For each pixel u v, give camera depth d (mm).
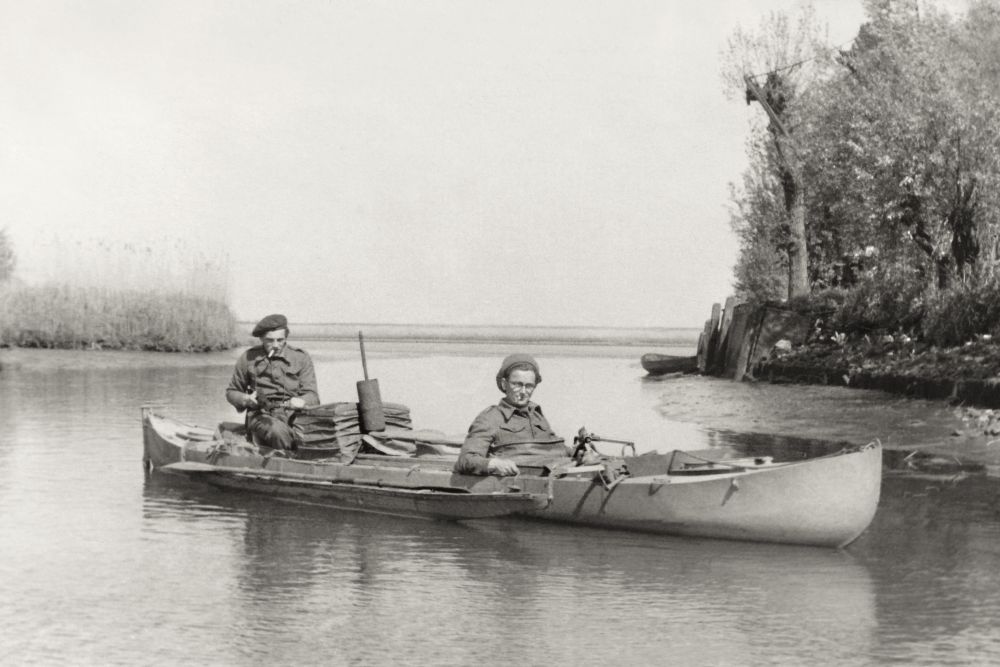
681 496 8789
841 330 22125
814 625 6812
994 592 7480
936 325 18375
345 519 9891
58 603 7355
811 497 8422
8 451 13695
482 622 6914
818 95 25688
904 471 11758
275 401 11508
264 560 8461
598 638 6590
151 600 7402
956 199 18922
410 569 8180
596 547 8805
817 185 25703
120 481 11727
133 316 30141
